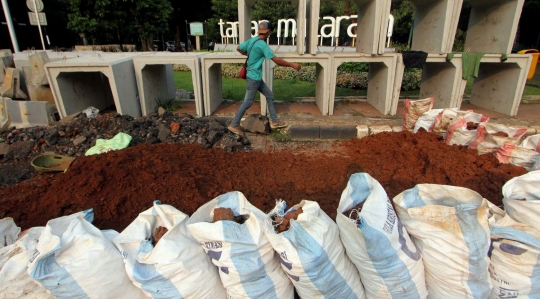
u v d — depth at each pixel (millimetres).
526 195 2275
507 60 5512
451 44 5590
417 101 4691
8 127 5277
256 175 3578
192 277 1867
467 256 1835
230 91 8188
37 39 19453
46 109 5324
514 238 1865
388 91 5758
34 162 3811
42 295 1812
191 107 6637
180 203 2932
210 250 1906
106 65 5098
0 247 2133
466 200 2104
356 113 6027
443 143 3988
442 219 1914
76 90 5773
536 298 1874
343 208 2021
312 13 5297
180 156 3826
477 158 3535
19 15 18844
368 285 2023
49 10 18516
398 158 3854
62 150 4359
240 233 1872
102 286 1804
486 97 6461
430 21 5938
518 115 5914
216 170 3609
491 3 5949
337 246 1945
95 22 13789
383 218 1857
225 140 4492
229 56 5516
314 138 4969
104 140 4199
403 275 1904
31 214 2844
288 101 7012
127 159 3441
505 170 3285
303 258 1783
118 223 2734
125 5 14195
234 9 21406
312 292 1931
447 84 5953
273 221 2115
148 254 1838
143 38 16109
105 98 6699
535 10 18781
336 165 3840
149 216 2143
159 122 4875
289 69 11508
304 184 3379
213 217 2111
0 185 3619
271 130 5141
